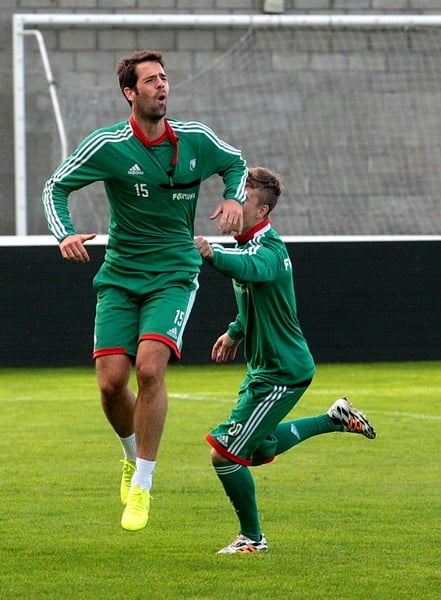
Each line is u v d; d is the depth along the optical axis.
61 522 20.56
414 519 20.73
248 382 18.25
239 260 17.14
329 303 46.94
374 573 16.92
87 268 45.88
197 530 19.98
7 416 33.97
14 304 45.34
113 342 18.41
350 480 24.62
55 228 18.08
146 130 18.33
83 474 25.23
